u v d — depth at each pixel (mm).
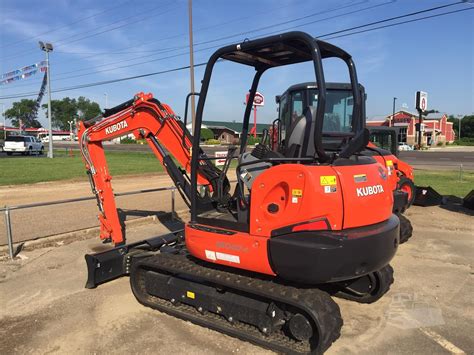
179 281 4410
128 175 18047
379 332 4133
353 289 4953
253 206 3713
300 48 4039
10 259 6281
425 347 3842
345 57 4195
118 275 5445
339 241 3293
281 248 3455
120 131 5809
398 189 9398
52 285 5312
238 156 4215
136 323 4289
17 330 4156
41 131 102562
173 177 5305
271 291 3600
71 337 4012
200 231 4086
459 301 4863
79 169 20531
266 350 3740
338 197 3479
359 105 4234
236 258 3818
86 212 9805
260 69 4770
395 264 6184
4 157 31250
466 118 96250
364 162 3916
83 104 129250
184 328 4176
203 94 4172
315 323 3352
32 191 13055
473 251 6840
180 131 5312
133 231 8055
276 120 6070
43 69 29891
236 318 3934
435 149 52812
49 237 7250
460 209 10492
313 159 3670
